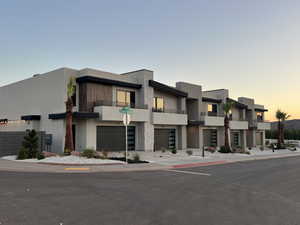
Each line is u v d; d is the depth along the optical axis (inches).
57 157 678.5
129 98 1021.8
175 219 240.8
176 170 580.7
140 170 572.7
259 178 487.8
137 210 267.1
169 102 1208.2
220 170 594.2
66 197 315.6
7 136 805.9
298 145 1859.0
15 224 220.1
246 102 1733.5
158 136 1143.6
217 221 237.0
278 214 261.3
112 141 960.9
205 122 1328.7
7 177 451.5
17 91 1124.5
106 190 358.6
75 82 903.1
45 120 948.0
